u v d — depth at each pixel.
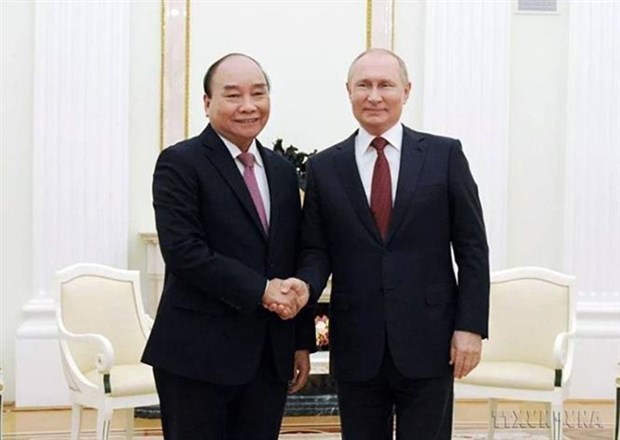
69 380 4.94
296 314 3.07
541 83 7.05
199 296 3.00
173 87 6.90
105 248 6.66
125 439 5.59
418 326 3.04
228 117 3.01
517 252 7.04
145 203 6.88
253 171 3.14
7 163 6.65
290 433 5.84
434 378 3.06
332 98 7.08
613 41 7.00
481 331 3.03
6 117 6.64
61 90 6.63
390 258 3.06
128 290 5.39
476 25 6.95
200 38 6.97
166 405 3.07
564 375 5.00
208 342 2.98
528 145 7.05
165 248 2.95
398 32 7.07
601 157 6.98
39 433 5.85
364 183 3.15
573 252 6.96
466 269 3.08
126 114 6.74
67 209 6.62
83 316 5.17
